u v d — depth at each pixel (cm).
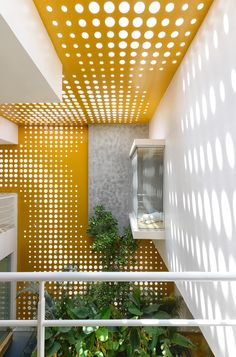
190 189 393
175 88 507
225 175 269
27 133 1005
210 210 310
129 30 377
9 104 735
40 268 991
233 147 249
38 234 995
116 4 322
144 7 327
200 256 348
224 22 268
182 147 443
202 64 339
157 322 175
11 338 598
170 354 436
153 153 641
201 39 346
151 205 640
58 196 1005
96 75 540
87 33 386
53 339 430
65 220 1000
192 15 335
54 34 387
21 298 961
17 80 376
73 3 319
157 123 766
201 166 342
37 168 1005
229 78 256
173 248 520
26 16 288
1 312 898
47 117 889
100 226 929
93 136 1005
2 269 901
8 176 999
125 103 742
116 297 813
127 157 1002
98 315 465
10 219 946
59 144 1011
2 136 863
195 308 374
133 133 1005
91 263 991
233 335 254
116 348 420
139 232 630
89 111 825
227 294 266
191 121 388
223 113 272
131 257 977
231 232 256
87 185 1009
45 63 369
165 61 467
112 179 1002
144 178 638
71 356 431
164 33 381
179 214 466
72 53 447
